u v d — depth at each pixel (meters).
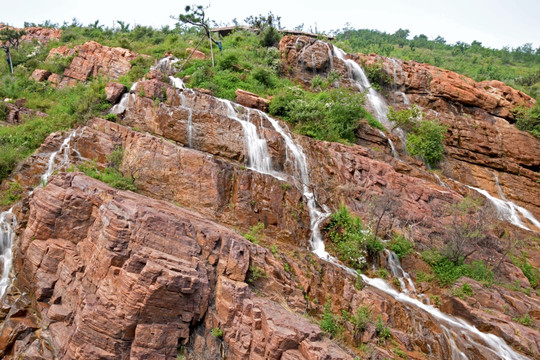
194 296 13.27
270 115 26.16
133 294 12.24
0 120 25.83
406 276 19.09
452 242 19.83
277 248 17.73
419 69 35.72
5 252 17.25
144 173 18.94
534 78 53.53
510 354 15.16
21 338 13.78
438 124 30.00
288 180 21.45
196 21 30.58
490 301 17.50
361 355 13.87
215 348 13.15
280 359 12.27
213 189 18.92
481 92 34.88
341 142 25.45
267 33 37.31
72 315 13.70
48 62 34.06
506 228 24.69
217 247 14.84
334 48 35.56
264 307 13.57
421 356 14.57
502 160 31.89
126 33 50.59
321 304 15.84
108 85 23.56
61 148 20.30
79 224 15.46
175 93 23.25
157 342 12.35
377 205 20.66
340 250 19.16
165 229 13.89
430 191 22.94
